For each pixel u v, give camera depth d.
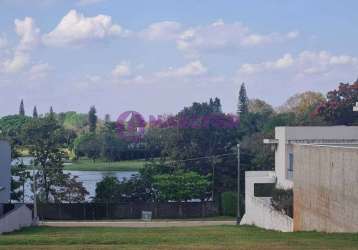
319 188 28.73
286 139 42.75
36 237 27.97
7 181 44.81
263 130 79.38
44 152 58.69
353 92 79.50
